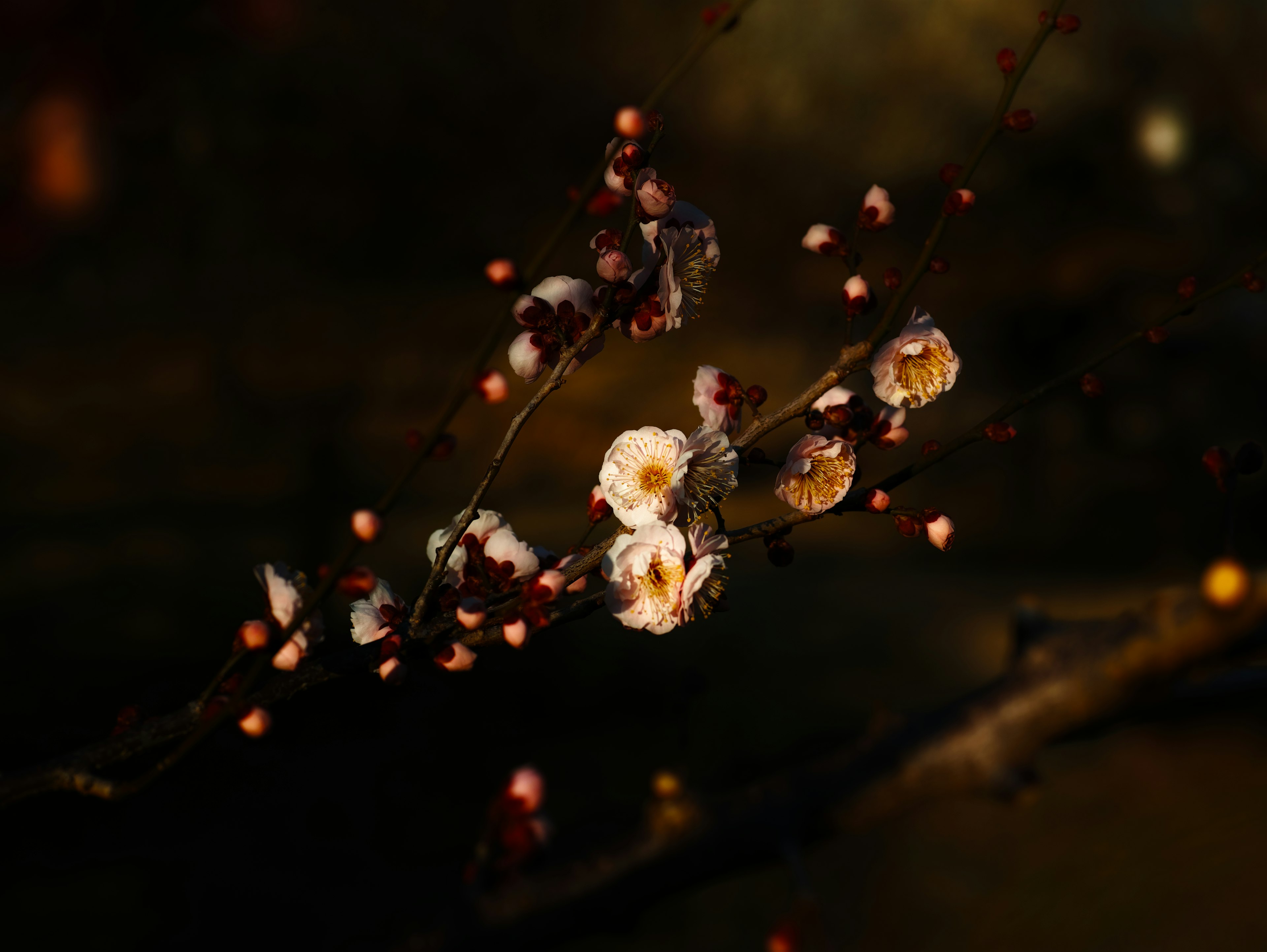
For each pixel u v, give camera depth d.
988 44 4.51
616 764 2.55
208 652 2.99
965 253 4.86
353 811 2.04
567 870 0.51
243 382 4.16
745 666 3.34
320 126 2.66
